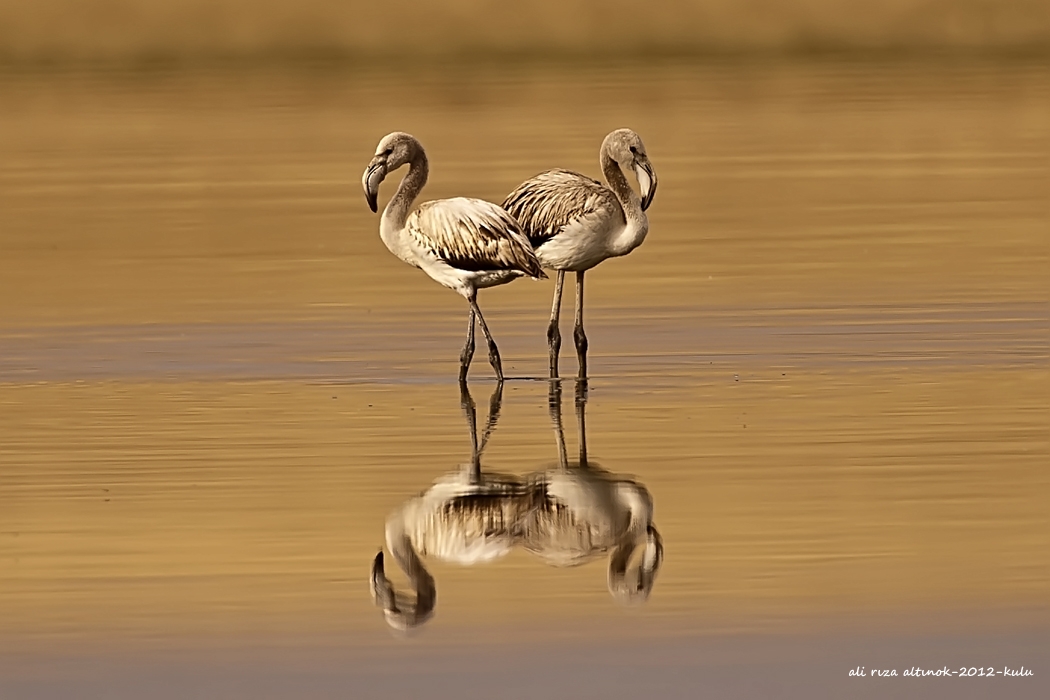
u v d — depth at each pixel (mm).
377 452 12711
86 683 8664
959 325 16953
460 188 25828
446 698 8453
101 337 17000
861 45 48688
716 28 50438
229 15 50594
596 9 51812
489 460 12430
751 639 9086
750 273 19875
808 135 32969
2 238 23234
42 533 10883
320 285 19703
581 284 15484
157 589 9898
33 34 48406
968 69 44062
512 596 9781
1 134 34625
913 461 12203
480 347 16484
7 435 13344
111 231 23766
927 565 10039
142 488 11852
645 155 15484
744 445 12711
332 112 36812
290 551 10523
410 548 10562
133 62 46312
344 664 8867
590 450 12648
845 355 15789
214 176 29062
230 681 8680
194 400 14453
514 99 38281
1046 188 26469
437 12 51375
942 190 26469
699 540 10539
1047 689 8484
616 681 8609
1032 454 12352
